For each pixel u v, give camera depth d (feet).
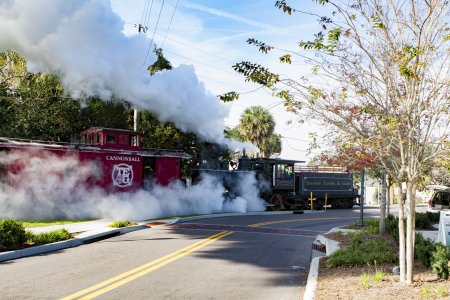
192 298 23.24
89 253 37.70
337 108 23.79
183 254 37.88
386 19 22.74
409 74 19.49
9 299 22.07
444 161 21.86
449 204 86.02
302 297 24.02
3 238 36.91
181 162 92.58
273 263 35.24
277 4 22.90
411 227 23.38
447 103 21.99
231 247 43.45
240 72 24.26
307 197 118.32
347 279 26.09
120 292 23.98
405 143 22.86
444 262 24.76
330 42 22.44
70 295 23.00
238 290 25.39
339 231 54.60
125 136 75.36
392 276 26.20
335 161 31.14
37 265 31.71
